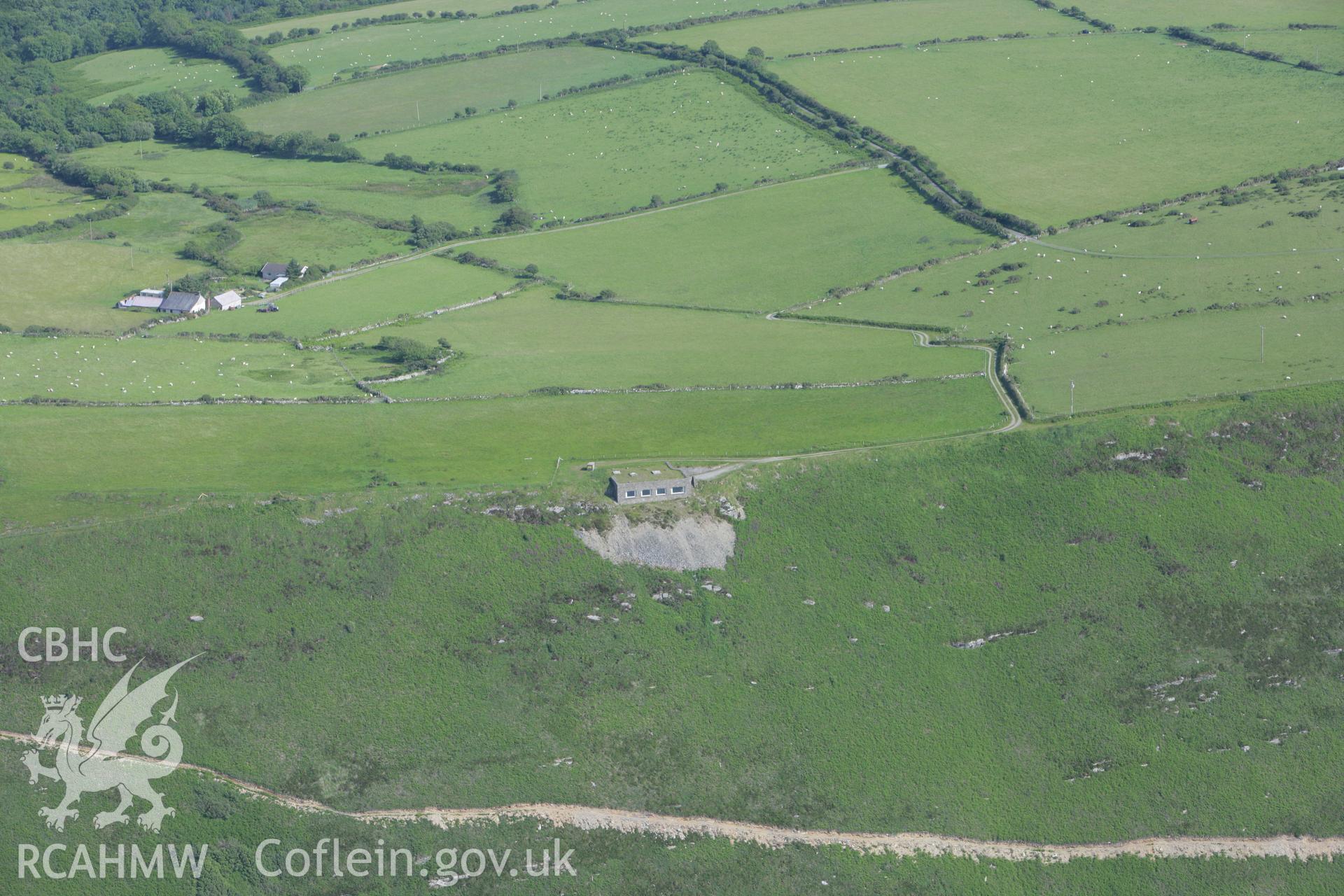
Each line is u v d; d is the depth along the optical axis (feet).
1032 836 590.55
